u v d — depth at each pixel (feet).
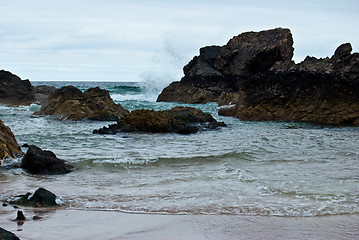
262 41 116.78
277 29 115.85
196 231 15.74
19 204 19.79
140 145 42.42
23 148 35.24
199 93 120.06
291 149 38.32
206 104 113.09
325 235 15.43
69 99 73.92
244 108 73.87
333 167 29.71
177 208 19.43
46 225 16.29
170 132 53.52
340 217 18.01
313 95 68.03
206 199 21.17
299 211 18.93
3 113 82.48
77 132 53.31
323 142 43.27
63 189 23.50
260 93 72.84
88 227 16.11
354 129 57.57
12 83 105.09
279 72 71.87
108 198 21.38
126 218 17.66
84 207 19.57
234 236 15.14
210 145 42.14
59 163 29.01
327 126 61.77
